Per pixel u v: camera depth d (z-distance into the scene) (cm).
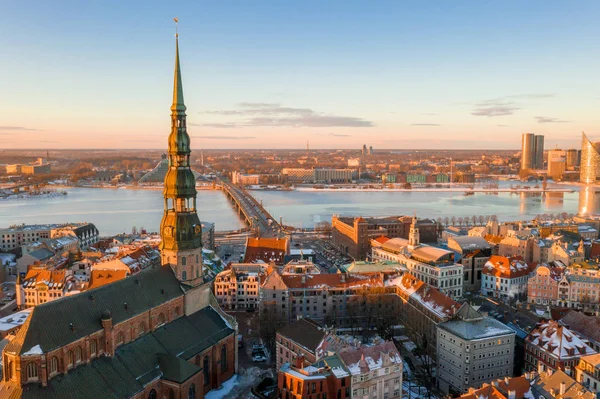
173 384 13625
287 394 13875
